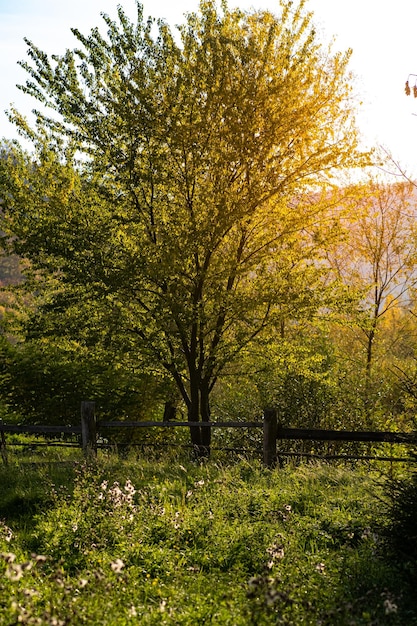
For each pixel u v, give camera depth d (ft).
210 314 50.78
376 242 68.03
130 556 23.21
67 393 64.95
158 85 50.31
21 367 63.98
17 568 15.70
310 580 20.93
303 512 29.14
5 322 59.67
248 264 51.88
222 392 70.38
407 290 68.18
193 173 49.67
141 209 52.19
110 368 64.64
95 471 37.17
